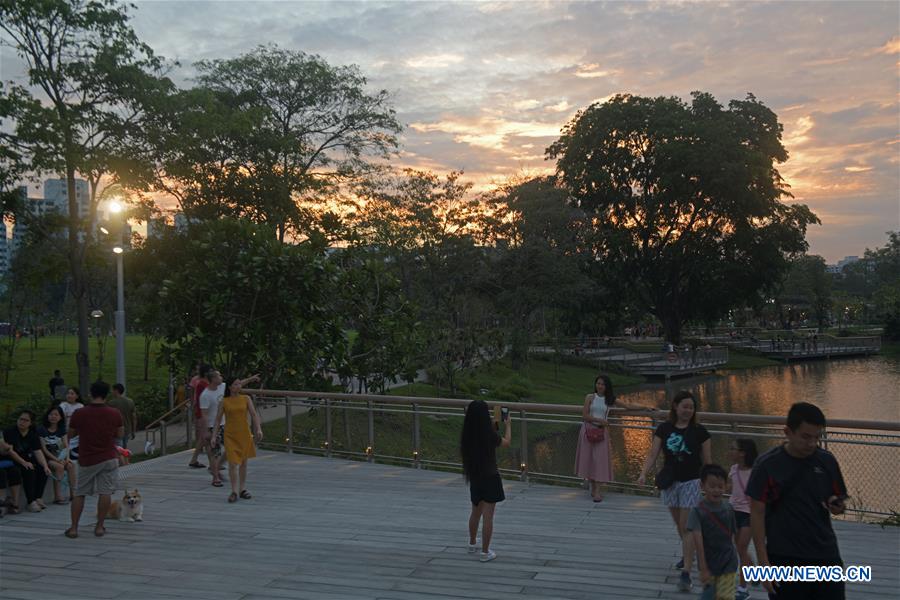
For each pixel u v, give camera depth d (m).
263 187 33.50
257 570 7.98
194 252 20.61
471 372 38.25
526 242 50.81
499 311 51.38
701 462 7.33
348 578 7.67
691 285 69.38
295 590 7.32
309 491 12.05
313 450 15.45
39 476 11.02
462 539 9.09
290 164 37.78
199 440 14.21
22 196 28.44
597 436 10.97
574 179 62.88
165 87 28.91
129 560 8.41
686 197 62.00
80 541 9.20
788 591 4.73
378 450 14.57
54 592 7.35
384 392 23.91
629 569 7.80
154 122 28.83
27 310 53.56
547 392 43.47
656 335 96.50
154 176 29.89
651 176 63.75
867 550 8.40
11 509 10.62
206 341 20.00
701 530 5.91
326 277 20.72
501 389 37.72
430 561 8.21
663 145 59.81
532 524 9.72
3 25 26.25
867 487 9.73
